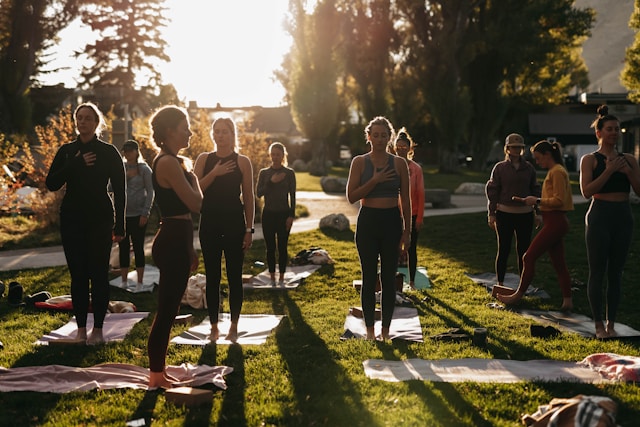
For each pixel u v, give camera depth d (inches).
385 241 241.9
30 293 338.0
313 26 1723.7
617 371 197.5
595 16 2011.6
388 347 232.5
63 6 1685.5
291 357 219.8
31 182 807.7
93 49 2411.4
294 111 1769.2
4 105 1637.6
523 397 178.4
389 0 1728.6
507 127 2138.3
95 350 229.1
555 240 298.0
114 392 182.9
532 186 342.0
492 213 343.0
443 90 1670.8
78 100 1609.3
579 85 2832.2
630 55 1348.4
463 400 175.6
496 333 255.9
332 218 617.3
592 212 253.1
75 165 232.2
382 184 240.4
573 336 252.7
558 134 2218.3
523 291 308.3
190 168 184.9
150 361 185.3
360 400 176.1
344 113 1924.2
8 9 1622.8
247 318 282.5
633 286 354.6
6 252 495.5
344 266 422.6
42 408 169.8
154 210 723.4
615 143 251.0
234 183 242.4
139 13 2429.9
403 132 346.0
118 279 369.1
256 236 574.9
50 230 613.6
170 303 181.9
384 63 1787.6
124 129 541.0
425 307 308.5
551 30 2004.2
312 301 326.0
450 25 1641.2
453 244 533.3
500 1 1749.5
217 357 220.5
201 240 244.5
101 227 237.8
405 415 164.7
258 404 174.2
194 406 172.1
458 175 1608.0
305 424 159.9
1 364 209.6
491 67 1819.6
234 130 245.0
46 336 247.8
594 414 139.9
